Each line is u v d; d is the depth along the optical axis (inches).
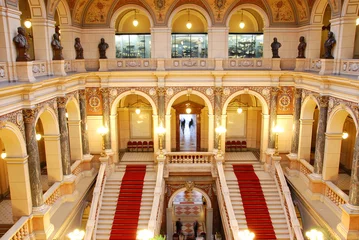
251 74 714.8
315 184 601.3
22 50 448.5
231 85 729.6
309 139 701.3
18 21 458.6
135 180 709.9
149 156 835.4
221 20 723.4
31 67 460.4
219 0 711.1
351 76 509.4
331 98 570.6
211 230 765.9
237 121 876.0
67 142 602.5
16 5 453.1
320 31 681.6
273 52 712.4
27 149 468.8
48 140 574.6
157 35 727.7
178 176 750.5
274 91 725.9
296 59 696.4
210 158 751.1
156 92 733.3
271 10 725.9
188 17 751.1
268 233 604.1
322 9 662.5
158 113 738.2
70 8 670.5
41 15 542.6
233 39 828.6
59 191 584.1
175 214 950.4
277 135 697.0
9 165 457.4
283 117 741.3
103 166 690.8
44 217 478.3
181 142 953.5
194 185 754.8
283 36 736.3
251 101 861.8
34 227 477.4
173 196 757.9
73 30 690.2
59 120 584.7
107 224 624.1
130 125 880.3
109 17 727.7
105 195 677.9
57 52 571.8
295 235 573.6
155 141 754.2
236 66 730.2
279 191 671.8
